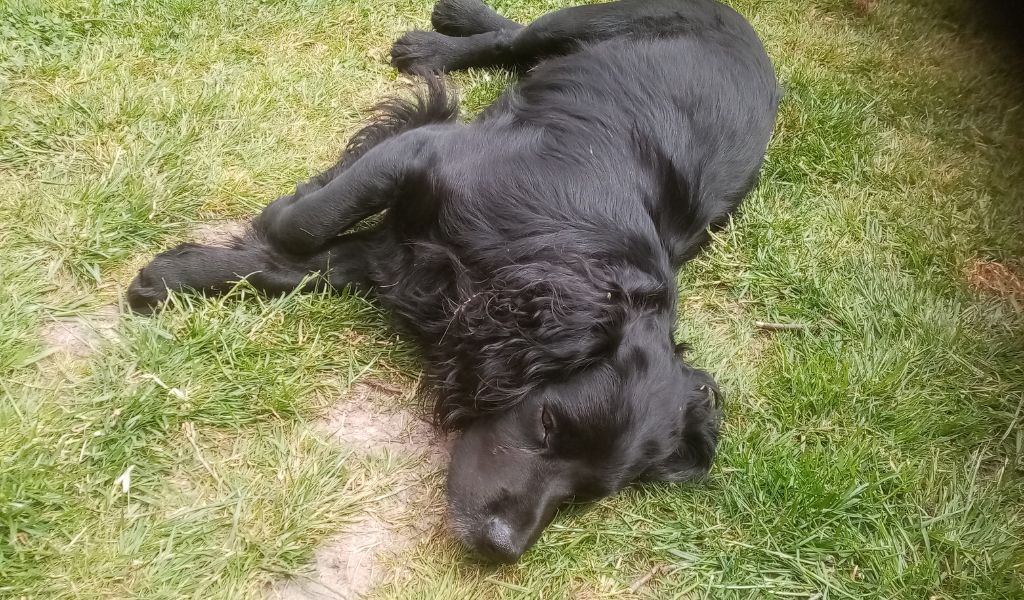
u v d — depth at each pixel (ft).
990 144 4.17
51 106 2.87
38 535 2.07
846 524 2.64
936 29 4.90
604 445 2.32
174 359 2.41
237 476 2.30
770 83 3.38
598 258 2.47
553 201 2.53
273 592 2.18
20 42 3.00
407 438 2.53
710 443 2.57
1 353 2.29
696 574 2.48
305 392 2.50
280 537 2.22
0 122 2.77
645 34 3.31
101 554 2.08
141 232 2.67
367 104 3.31
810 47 4.45
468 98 3.48
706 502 2.61
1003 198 3.88
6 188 2.65
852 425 2.89
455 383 2.53
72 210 2.62
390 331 2.71
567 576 2.39
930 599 2.54
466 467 2.38
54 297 2.47
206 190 2.82
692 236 2.93
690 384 2.53
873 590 2.53
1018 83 4.59
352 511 2.34
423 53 3.49
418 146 2.62
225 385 2.42
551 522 2.44
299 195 2.72
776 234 3.35
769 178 3.58
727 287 3.21
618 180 2.63
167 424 2.31
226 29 3.35
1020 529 2.74
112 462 2.21
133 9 3.26
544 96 2.91
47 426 2.22
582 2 4.10
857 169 3.76
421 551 2.33
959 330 3.22
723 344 3.04
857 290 3.30
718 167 2.99
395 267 2.71
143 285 2.50
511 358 2.41
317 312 2.63
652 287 2.51
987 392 3.09
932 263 3.48
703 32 3.33
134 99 2.97
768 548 2.56
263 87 3.18
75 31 3.12
